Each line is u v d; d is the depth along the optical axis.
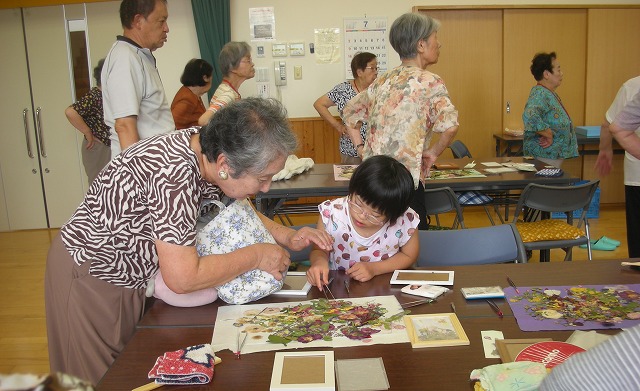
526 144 4.64
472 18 5.66
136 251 1.47
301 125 5.63
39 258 4.69
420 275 1.71
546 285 1.59
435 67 5.74
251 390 1.10
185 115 4.21
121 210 1.38
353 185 1.71
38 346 2.96
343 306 1.49
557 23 5.68
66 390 0.56
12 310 3.50
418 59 2.82
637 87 3.30
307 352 1.24
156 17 2.36
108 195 1.39
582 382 0.69
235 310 1.50
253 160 1.24
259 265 1.52
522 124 5.84
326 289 1.64
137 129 2.34
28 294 3.80
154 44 2.44
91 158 4.60
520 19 5.65
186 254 1.33
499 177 3.52
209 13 5.30
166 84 5.56
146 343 1.32
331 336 1.31
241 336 1.33
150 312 1.51
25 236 5.46
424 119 2.75
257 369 1.18
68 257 1.52
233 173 1.28
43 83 5.45
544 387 0.76
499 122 5.87
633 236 3.33
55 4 5.26
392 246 1.91
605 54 5.72
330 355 1.22
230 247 1.50
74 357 1.56
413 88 2.71
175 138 1.37
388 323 1.38
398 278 1.69
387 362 1.19
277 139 1.25
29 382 0.54
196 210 1.36
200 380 1.13
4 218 5.70
